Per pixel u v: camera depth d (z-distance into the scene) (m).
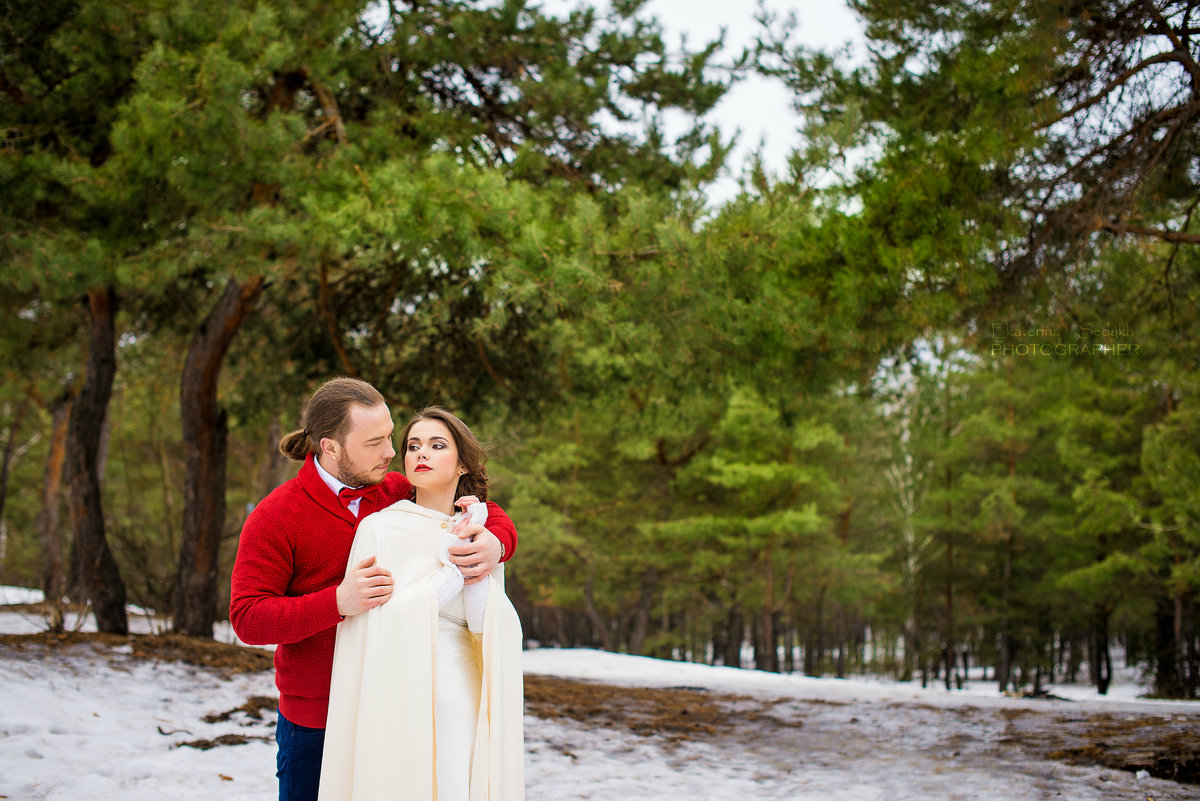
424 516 2.47
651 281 7.34
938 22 8.05
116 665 6.96
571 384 12.95
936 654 33.69
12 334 13.78
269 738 5.44
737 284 7.72
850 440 32.66
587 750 6.04
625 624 39.59
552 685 9.27
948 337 8.91
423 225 6.76
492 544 2.45
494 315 7.36
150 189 8.37
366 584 2.25
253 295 10.30
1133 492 22.69
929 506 29.95
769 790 5.00
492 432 13.99
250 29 7.69
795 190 7.53
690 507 29.81
